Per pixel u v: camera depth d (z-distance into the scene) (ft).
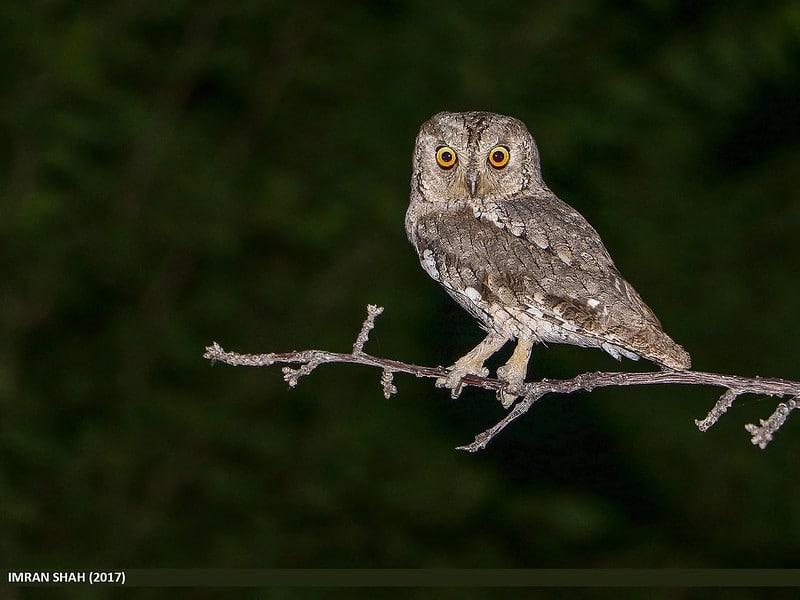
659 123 48.55
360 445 44.50
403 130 46.96
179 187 45.39
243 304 45.85
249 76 47.47
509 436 44.52
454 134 28.09
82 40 43.75
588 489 44.98
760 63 46.16
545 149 46.01
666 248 49.55
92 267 44.78
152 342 44.70
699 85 46.24
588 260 25.99
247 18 46.98
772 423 21.84
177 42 47.42
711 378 22.90
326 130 47.80
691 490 47.09
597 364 45.93
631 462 46.50
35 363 44.34
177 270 46.09
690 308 49.34
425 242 27.71
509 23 47.14
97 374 44.37
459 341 43.75
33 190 43.34
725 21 46.47
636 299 25.79
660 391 47.70
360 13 47.75
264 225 45.83
